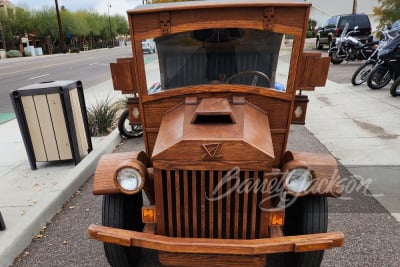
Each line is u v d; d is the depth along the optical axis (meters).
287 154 2.57
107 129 6.40
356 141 5.45
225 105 2.34
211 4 2.30
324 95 8.68
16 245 2.98
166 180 2.18
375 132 5.82
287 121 2.58
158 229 2.30
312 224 2.43
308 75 2.54
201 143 2.06
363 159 4.74
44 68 20.62
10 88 12.59
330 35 18.97
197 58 2.62
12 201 3.82
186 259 2.28
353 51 14.11
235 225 2.23
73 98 4.73
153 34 2.42
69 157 4.77
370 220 3.35
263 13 2.33
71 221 3.52
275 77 2.60
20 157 5.25
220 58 2.62
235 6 2.29
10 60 33.31
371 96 8.30
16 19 46.84
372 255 2.86
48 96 4.46
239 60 2.63
